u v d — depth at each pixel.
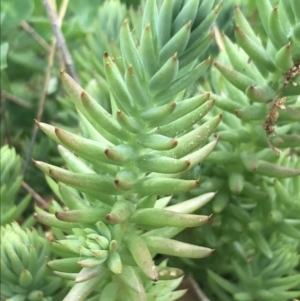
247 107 0.16
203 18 0.13
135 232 0.14
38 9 0.27
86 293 0.14
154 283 0.16
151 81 0.13
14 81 0.27
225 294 0.18
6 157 0.18
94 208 0.14
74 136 0.13
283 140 0.16
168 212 0.14
